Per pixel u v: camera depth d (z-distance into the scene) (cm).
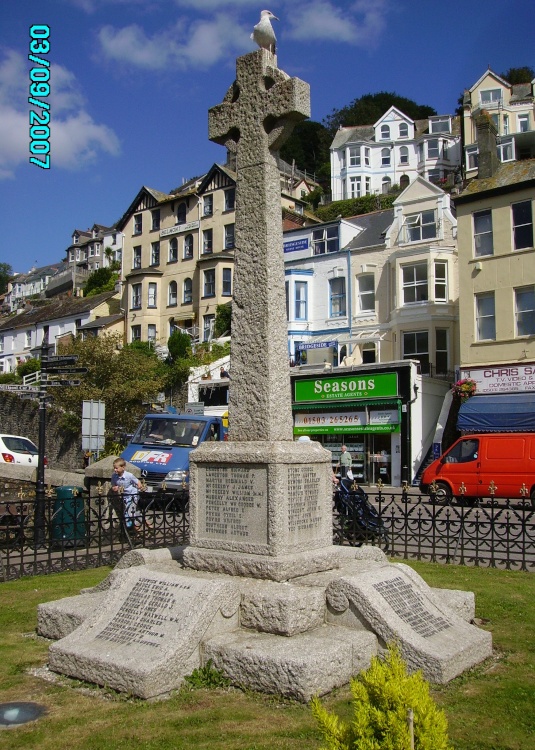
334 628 577
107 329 5566
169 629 550
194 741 439
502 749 430
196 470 677
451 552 1216
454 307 3406
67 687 540
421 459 2989
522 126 6794
